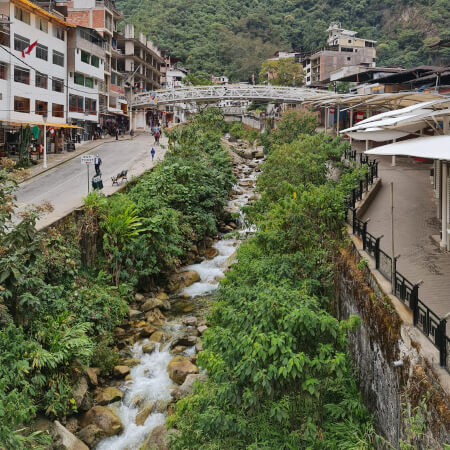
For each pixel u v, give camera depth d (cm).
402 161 2862
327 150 2119
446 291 998
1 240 1279
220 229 2545
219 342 966
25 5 3381
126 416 1182
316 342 938
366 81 4881
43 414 1112
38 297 1324
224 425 873
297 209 1419
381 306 926
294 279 1277
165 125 6231
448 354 698
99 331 1441
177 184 2314
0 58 3144
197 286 1922
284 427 885
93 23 5191
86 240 1753
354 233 1331
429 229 1470
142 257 1809
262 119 5891
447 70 3616
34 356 1104
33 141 3453
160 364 1380
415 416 688
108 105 5278
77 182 2662
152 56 7238
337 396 954
